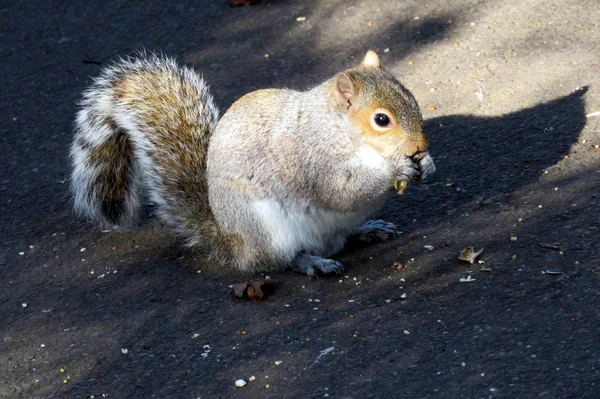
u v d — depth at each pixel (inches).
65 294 404.8
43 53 623.2
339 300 374.3
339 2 630.5
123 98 447.8
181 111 443.2
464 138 476.4
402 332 343.6
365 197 388.2
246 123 402.0
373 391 313.1
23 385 347.3
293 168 391.2
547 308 341.7
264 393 322.0
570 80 505.4
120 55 609.6
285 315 368.8
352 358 333.4
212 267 414.6
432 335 338.6
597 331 322.7
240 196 399.9
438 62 548.7
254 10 639.8
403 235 413.1
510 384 303.3
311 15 621.9
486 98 506.9
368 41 583.5
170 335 366.0
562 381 299.7
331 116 383.2
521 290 355.9
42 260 432.8
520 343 323.9
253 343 352.8
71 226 458.9
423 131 377.1
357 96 375.9
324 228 403.2
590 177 424.2
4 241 450.6
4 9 681.0
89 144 451.5
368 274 390.0
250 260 405.7
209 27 627.8
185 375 339.6
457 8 598.9
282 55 585.3
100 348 363.6
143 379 341.1
